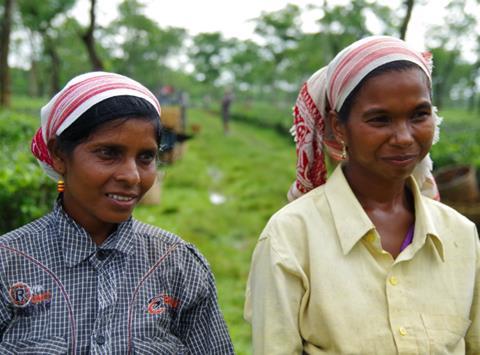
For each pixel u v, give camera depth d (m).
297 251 1.67
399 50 1.59
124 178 1.48
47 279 1.51
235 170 12.74
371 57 1.58
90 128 1.46
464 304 1.67
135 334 1.52
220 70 58.16
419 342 1.57
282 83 58.69
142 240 1.66
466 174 6.38
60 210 1.58
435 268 1.69
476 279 1.76
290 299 1.61
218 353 1.73
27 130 10.06
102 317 1.50
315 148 1.87
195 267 1.71
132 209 1.56
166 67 55.84
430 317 1.62
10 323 1.48
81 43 37.88
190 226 7.00
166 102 16.91
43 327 1.46
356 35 23.80
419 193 1.75
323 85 1.80
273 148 18.89
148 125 1.50
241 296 4.68
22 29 35.69
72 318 1.49
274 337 1.59
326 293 1.59
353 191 1.78
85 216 1.57
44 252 1.53
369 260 1.65
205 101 47.94
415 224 1.71
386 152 1.59
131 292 1.57
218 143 18.39
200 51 57.81
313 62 32.12
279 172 12.24
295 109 1.89
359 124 1.60
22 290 1.48
